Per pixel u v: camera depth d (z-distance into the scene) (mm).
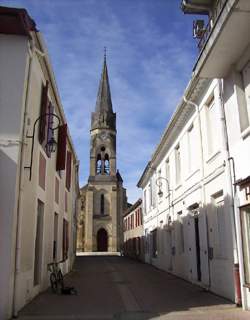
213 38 10047
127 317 9234
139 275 20922
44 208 13969
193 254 15945
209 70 11477
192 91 14641
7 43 10672
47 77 13789
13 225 9656
